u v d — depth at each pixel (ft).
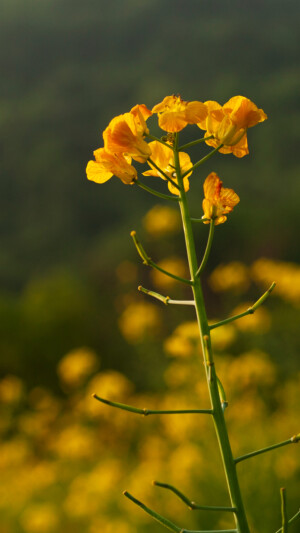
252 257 11.67
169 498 3.11
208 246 1.57
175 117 1.58
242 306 4.20
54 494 4.25
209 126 1.60
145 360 5.37
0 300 8.46
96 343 8.18
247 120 1.59
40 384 8.07
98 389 4.39
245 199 20.43
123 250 14.05
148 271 8.95
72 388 7.68
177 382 3.67
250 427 3.26
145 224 5.25
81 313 8.31
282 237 11.78
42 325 8.19
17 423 5.95
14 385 5.48
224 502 3.02
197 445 3.28
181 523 3.06
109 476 3.59
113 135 1.60
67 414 6.09
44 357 8.08
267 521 2.78
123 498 3.44
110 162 1.61
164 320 5.85
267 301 5.12
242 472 2.93
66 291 8.55
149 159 1.60
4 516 3.98
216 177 1.58
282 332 4.51
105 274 13.88
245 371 3.46
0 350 8.05
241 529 1.53
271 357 4.46
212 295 7.18
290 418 3.35
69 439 4.38
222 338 3.46
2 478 4.63
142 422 4.61
